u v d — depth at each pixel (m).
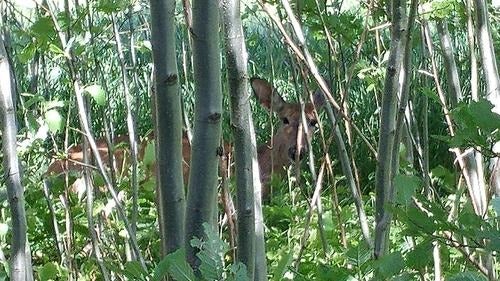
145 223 4.67
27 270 2.97
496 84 2.96
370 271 2.45
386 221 2.70
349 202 5.64
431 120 7.66
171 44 2.21
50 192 4.36
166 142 2.25
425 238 2.21
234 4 2.23
